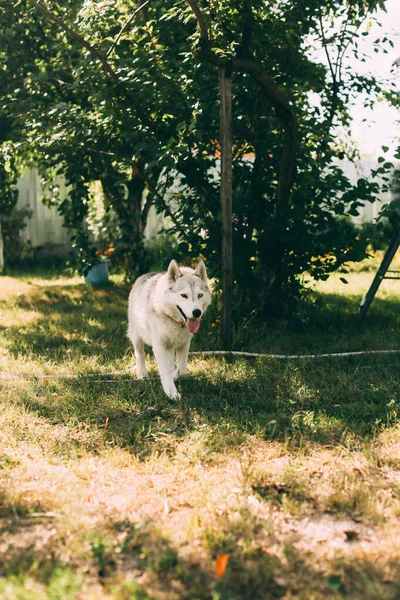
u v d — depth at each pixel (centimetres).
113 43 654
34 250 1532
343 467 374
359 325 792
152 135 700
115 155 773
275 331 751
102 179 1023
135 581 251
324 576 258
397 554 272
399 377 562
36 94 870
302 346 695
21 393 513
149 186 749
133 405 487
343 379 554
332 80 785
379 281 780
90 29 689
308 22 728
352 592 248
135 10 683
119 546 277
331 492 338
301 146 774
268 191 759
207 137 736
